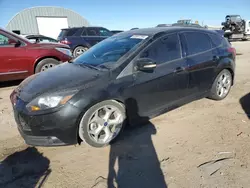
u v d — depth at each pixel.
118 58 3.26
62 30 12.60
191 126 3.60
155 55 3.43
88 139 2.93
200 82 4.09
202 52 4.08
